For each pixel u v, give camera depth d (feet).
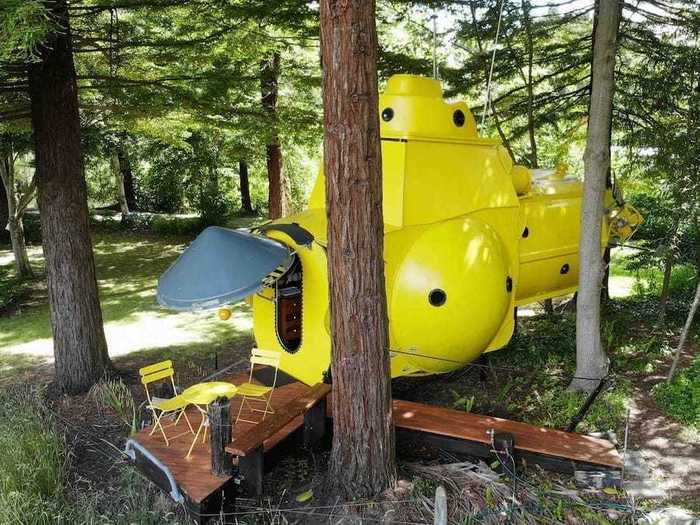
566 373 26.35
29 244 70.74
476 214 22.61
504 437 18.02
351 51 14.37
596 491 17.48
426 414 20.67
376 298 16.05
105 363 28.17
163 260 60.03
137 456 19.38
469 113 23.85
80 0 25.44
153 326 38.40
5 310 43.70
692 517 16.21
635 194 50.26
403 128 21.98
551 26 34.58
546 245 25.31
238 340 35.22
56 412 25.12
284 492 18.30
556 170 28.48
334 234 15.64
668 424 21.49
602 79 21.88
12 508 16.72
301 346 21.76
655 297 37.27
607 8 21.43
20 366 31.60
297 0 31.32
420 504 16.60
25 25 16.74
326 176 15.43
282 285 23.17
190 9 31.14
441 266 20.83
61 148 26.08
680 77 28.81
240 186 100.22
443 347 21.40
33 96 25.70
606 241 27.89
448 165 22.35
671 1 29.66
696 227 28.19
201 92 33.19
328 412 20.89
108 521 16.72
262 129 40.47
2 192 71.26
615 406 22.35
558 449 18.24
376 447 16.92
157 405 19.06
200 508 16.03
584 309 23.61
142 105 33.86
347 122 14.71
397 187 21.33
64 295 26.89
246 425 19.99
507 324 24.13
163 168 88.84
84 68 37.27
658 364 26.76
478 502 16.84
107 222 80.74
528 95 36.96
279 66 47.83
